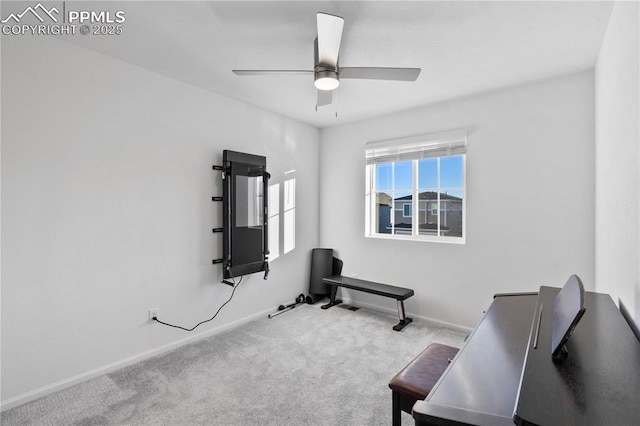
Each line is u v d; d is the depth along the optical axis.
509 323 1.52
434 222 3.73
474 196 3.27
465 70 2.69
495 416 0.83
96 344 2.42
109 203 2.49
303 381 2.36
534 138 2.93
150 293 2.75
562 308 1.20
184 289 3.00
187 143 3.01
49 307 2.19
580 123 2.71
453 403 0.91
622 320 1.35
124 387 2.27
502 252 3.11
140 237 2.68
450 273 3.44
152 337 2.76
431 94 3.24
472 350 1.24
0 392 2.00
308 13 1.94
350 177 4.29
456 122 3.38
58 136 2.22
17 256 2.06
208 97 3.19
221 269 3.32
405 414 1.98
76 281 2.32
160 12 1.93
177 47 2.36
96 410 2.01
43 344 2.17
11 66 2.03
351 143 4.28
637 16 1.34
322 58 2.02
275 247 3.94
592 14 1.91
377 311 3.98
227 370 2.51
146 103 2.71
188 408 2.04
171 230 2.89
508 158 3.07
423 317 3.63
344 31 2.12
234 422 1.91
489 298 3.19
